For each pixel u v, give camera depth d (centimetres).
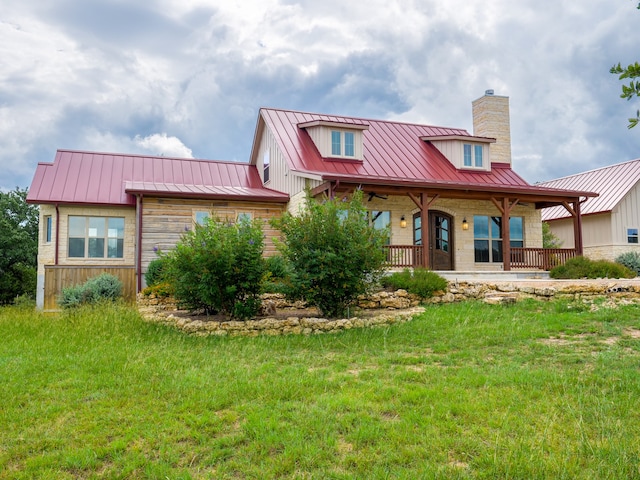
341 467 372
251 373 623
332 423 445
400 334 866
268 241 1719
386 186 1498
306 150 1802
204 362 698
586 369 606
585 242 2423
